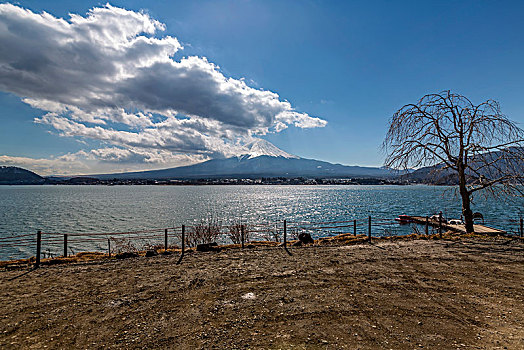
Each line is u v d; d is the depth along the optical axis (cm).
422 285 758
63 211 6600
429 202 8144
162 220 4962
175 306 643
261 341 494
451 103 1500
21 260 1062
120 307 641
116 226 4312
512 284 762
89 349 480
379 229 3403
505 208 5578
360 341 489
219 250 1227
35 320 582
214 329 539
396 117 1534
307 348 470
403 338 498
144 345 489
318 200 9856
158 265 982
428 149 1488
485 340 491
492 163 1438
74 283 799
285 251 1183
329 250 1189
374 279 809
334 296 688
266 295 699
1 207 7644
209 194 15700
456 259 1023
